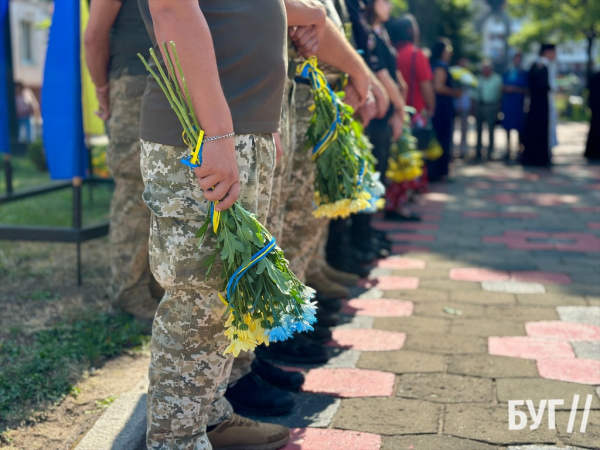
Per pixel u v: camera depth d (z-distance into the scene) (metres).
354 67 3.03
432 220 6.67
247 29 1.89
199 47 1.73
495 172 10.43
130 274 3.53
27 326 3.39
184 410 1.98
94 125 5.85
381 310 3.93
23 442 2.38
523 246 5.52
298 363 3.15
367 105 3.50
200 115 1.76
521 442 2.42
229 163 1.78
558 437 2.45
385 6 4.71
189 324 1.94
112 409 2.60
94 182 6.56
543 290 4.28
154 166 1.88
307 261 3.31
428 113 7.32
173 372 1.96
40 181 8.52
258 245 1.81
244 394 2.67
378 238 5.52
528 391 2.82
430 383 2.92
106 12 3.23
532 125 10.98
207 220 1.82
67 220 5.82
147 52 3.27
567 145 15.34
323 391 2.87
